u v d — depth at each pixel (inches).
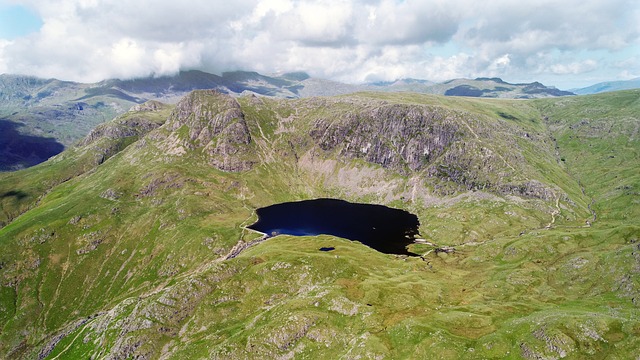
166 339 6515.8
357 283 6978.4
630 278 6491.1
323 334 5659.5
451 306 6205.7
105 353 6717.5
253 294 7091.5
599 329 4756.4
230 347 5600.4
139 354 6279.5
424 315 5802.2
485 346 4835.1
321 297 6402.6
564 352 4579.2
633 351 4397.1
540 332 4864.7
